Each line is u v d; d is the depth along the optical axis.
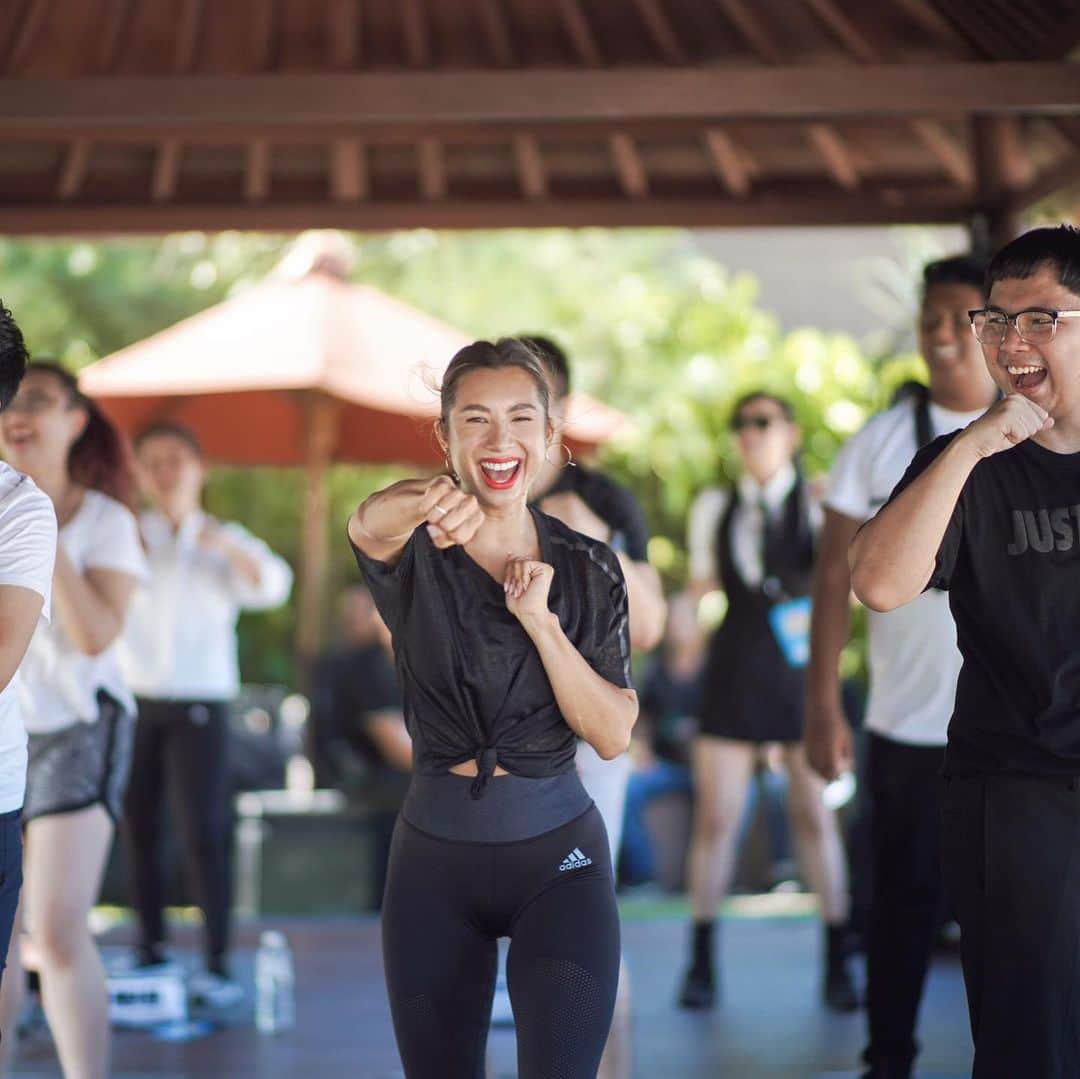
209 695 8.24
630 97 6.16
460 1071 4.15
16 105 6.12
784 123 7.50
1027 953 3.95
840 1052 7.23
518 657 4.13
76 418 5.90
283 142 7.97
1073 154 6.81
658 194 8.30
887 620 5.82
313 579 11.38
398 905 4.17
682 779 13.23
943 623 5.71
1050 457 4.04
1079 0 5.95
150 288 19.55
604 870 4.21
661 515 17.77
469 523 3.96
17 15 6.96
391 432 12.09
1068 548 3.99
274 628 19.50
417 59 7.52
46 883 5.62
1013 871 3.97
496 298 18.88
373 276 19.11
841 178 8.11
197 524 8.34
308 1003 8.21
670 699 13.67
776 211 8.12
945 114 6.28
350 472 19.38
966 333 5.69
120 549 5.84
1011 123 7.33
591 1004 4.02
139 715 8.18
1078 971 3.94
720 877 8.23
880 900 5.86
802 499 8.20
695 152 8.13
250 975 8.84
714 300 18.84
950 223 7.95
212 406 11.84
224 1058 7.15
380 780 11.10
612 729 4.13
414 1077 4.16
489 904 4.15
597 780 5.66
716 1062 7.05
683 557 17.50
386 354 11.26
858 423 14.08
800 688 8.13
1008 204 7.52
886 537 3.92
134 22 7.21
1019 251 4.04
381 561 4.15
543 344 5.43
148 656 8.16
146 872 8.26
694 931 8.21
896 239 17.53
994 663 4.07
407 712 4.28
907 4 6.66
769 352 17.12
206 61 7.49
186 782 8.19
